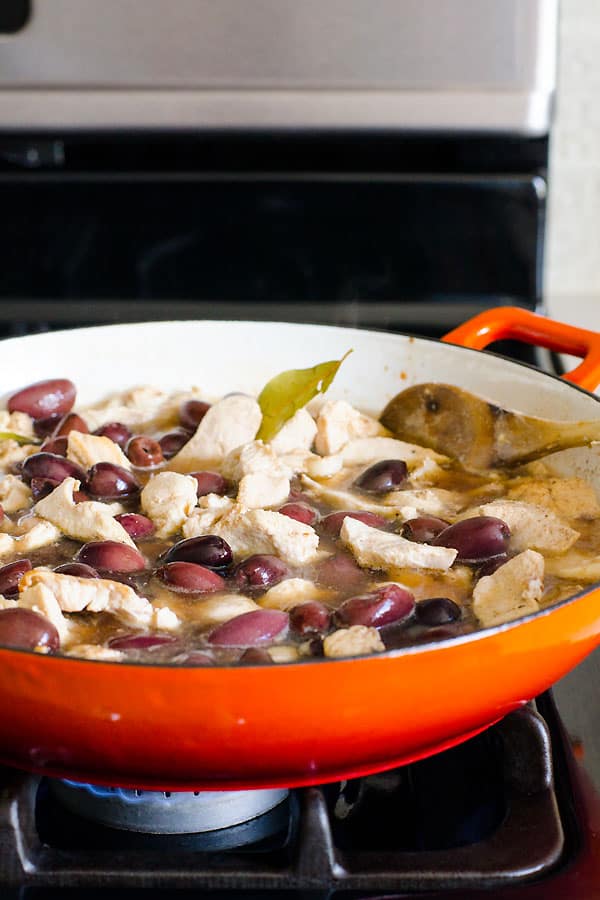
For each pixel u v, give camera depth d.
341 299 1.26
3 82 1.17
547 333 0.91
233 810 0.72
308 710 0.63
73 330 0.95
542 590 0.74
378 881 0.67
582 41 1.39
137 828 0.71
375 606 0.71
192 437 0.90
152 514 0.81
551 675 0.68
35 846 0.68
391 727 0.65
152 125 1.19
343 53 1.16
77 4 1.15
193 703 0.62
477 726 0.69
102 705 0.63
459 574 0.76
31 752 0.66
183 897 0.67
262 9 1.15
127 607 0.71
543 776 0.71
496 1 1.14
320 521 0.81
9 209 1.23
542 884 0.67
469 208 1.21
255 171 1.22
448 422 0.89
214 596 0.74
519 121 1.18
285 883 0.68
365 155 1.21
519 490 0.84
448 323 1.19
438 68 1.16
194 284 1.26
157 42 1.16
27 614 0.68
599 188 1.46
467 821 0.71
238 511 0.78
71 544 0.80
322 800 0.68
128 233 1.24
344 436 0.90
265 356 0.95
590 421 0.84
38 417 0.93
